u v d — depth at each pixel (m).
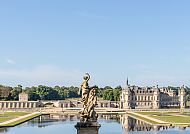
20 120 177.75
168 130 146.00
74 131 141.88
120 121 197.75
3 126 147.38
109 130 148.62
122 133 137.00
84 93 37.72
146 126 164.25
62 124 173.75
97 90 38.00
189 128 153.50
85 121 37.09
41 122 182.75
